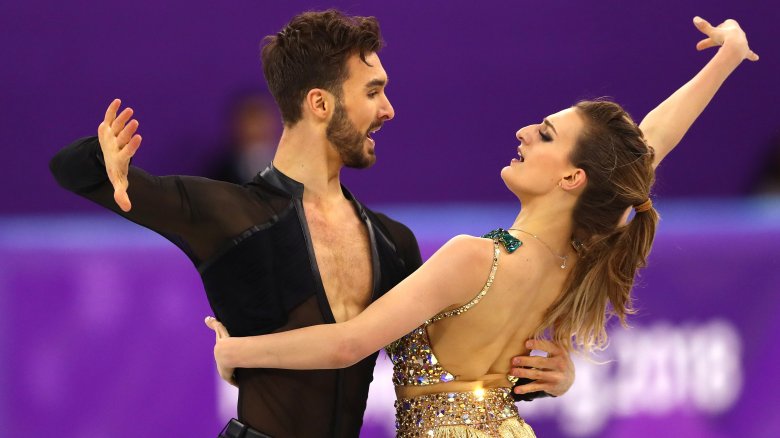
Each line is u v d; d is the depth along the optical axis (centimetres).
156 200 850
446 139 2211
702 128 2269
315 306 901
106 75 2136
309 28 920
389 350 980
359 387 948
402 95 2211
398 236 1015
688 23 2255
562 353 990
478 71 2220
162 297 1466
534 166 943
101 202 858
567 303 966
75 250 1459
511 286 921
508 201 2214
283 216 906
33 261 1448
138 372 1454
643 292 1533
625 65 2248
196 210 872
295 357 867
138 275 1466
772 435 1524
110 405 1446
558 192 940
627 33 2247
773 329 1542
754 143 2270
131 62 2141
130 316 1459
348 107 918
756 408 1531
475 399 937
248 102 1994
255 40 2158
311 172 928
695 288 1541
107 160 802
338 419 920
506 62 2223
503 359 963
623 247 963
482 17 2217
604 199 933
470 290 909
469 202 2206
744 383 1536
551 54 2233
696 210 1752
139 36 2144
